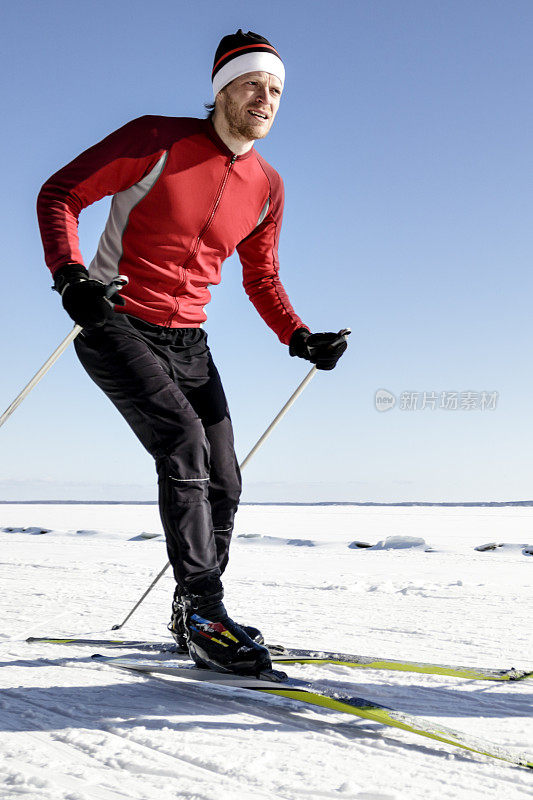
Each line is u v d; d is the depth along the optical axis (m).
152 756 1.33
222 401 2.28
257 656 1.86
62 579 5.21
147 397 1.95
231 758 1.31
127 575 5.54
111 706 1.68
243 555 8.51
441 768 1.27
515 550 8.53
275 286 2.45
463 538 13.94
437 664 2.29
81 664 2.16
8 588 4.58
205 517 1.95
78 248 1.92
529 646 2.67
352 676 2.02
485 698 1.81
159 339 2.13
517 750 1.41
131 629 2.92
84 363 2.06
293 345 2.37
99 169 1.95
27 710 1.65
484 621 3.33
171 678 1.96
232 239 2.21
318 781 1.20
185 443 1.93
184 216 2.06
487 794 1.15
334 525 21.94
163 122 2.04
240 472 2.30
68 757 1.33
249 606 3.91
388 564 7.16
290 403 2.36
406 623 3.26
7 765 1.27
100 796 1.12
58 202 1.93
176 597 2.28
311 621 3.31
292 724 1.53
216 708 1.66
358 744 1.40
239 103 2.02
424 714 1.66
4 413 1.82
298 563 7.33
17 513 35.50
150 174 2.01
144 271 2.09
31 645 2.52
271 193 2.28
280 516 34.34
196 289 2.20
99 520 24.03
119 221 2.08
